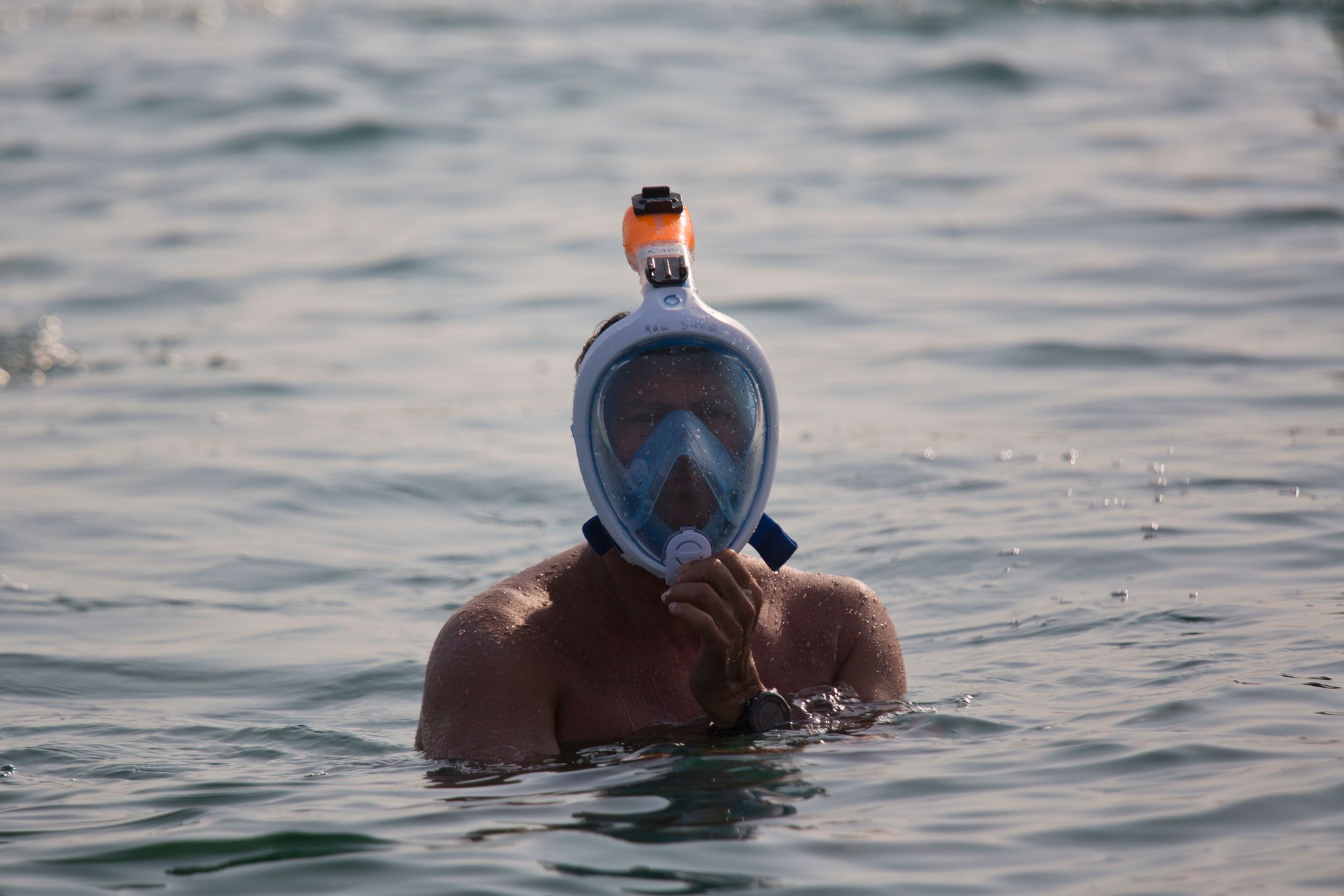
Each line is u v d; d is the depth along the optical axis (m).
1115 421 21.00
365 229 39.19
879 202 40.75
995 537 15.95
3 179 46.28
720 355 8.97
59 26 83.75
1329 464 18.09
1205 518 16.06
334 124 53.31
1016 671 11.53
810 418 22.14
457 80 62.31
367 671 13.05
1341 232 34.28
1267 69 62.66
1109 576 14.35
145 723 11.68
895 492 18.16
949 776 8.73
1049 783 8.57
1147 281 30.67
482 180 45.28
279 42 74.19
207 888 7.58
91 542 17.44
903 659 11.86
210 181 45.88
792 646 10.11
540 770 8.93
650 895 7.19
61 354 28.02
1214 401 21.75
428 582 15.98
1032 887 7.19
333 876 7.64
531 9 86.25
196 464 20.77
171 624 14.59
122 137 52.53
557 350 27.55
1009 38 71.81
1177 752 9.02
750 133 51.75
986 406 22.28
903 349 26.34
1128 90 58.25
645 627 9.72
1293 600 13.01
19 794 9.70
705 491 8.88
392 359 27.12
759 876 7.37
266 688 12.73
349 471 20.20
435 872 7.57
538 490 19.30
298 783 9.61
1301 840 7.55
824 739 9.39
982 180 43.09
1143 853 7.50
